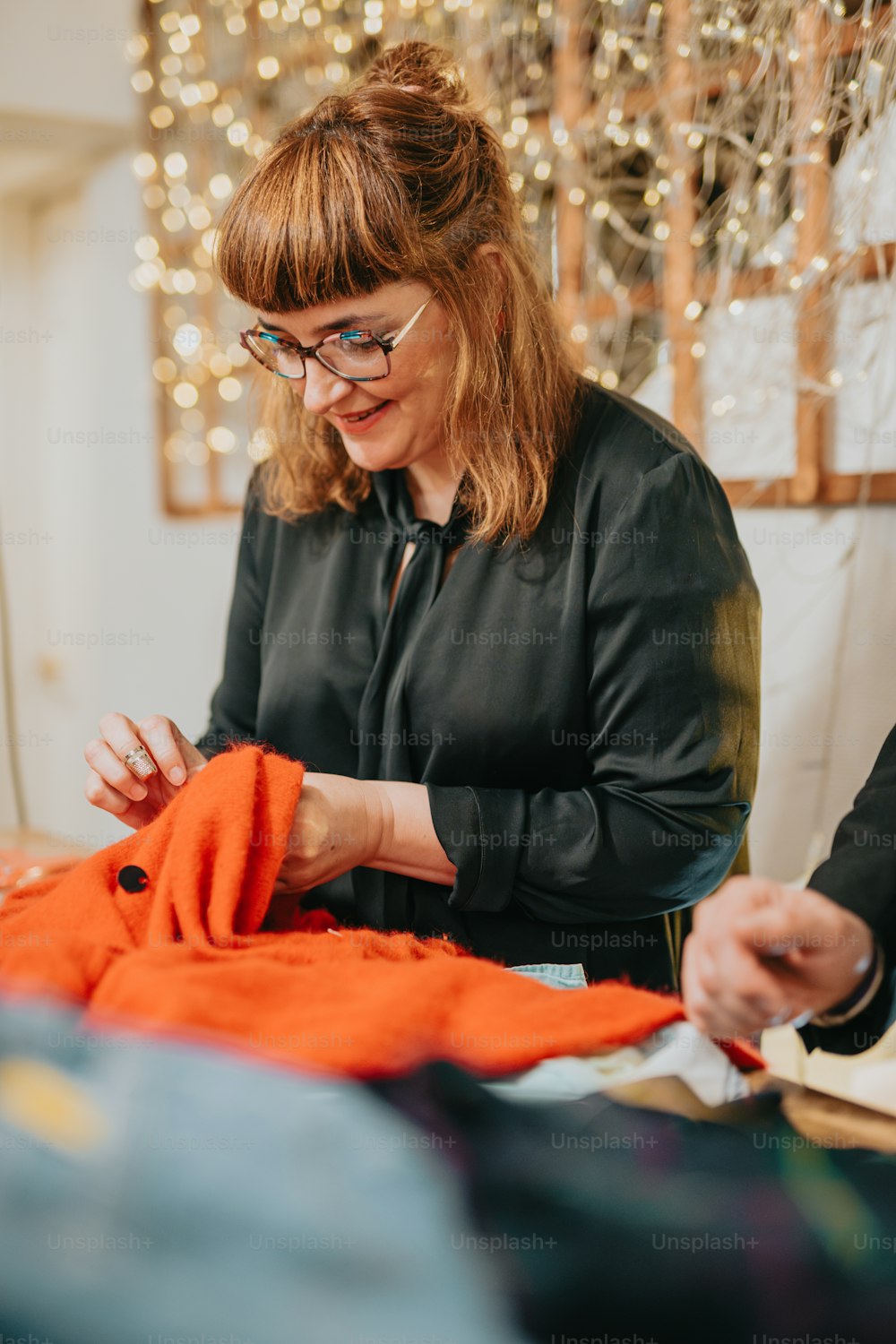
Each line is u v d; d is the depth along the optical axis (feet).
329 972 2.10
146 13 8.75
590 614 3.12
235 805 2.62
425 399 3.10
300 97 7.50
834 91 4.07
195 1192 1.53
